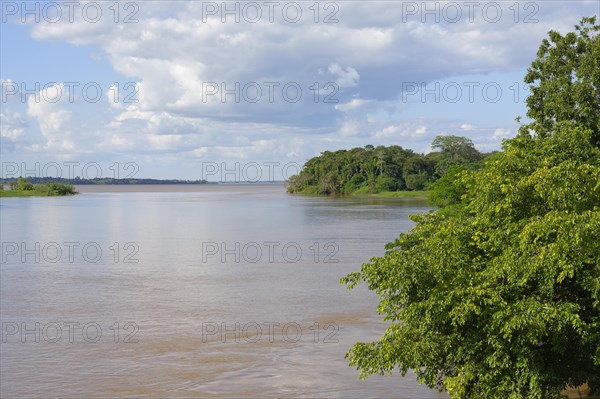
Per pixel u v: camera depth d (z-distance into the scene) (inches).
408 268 650.8
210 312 1333.7
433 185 2377.0
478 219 680.4
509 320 572.1
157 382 894.4
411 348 635.5
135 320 1264.8
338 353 1032.2
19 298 1498.5
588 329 590.9
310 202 6983.3
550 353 640.4
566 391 792.9
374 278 683.4
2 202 7504.9
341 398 834.8
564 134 881.5
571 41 1275.8
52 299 1485.0
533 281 626.2
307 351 1042.7
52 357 1013.2
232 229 3499.0
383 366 671.1
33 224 3951.8
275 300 1456.7
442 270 641.0
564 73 1259.8
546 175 632.4
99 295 1530.5
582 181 633.6
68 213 5172.2
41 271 1939.0
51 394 850.1
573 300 628.4
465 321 614.2
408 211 4854.8
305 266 2005.4
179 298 1489.9
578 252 570.9
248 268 1978.3
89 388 872.9
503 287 605.9
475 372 631.2
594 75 1172.5
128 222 4126.5
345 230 3275.1
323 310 1348.4
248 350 1051.3
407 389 866.1
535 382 591.8
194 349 1057.5
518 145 1018.1
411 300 677.9
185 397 838.5
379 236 2928.2
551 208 629.9
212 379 909.8
